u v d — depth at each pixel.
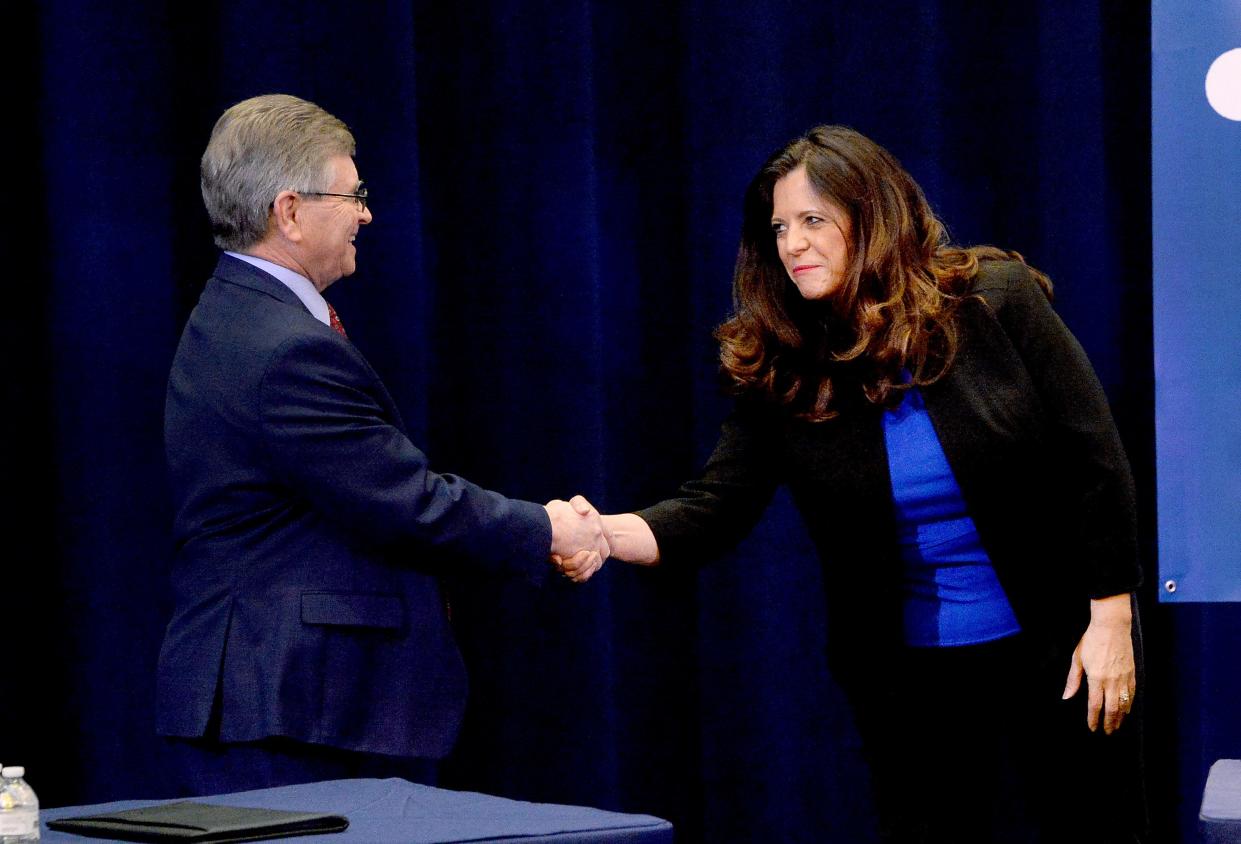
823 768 7.99
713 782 7.96
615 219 8.03
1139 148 7.82
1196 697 7.65
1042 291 5.55
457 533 5.40
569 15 7.82
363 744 5.27
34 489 7.12
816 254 5.46
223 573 5.37
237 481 5.34
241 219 5.58
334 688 5.25
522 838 3.37
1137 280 7.79
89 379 7.12
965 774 5.64
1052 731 5.40
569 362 7.83
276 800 3.96
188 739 5.35
